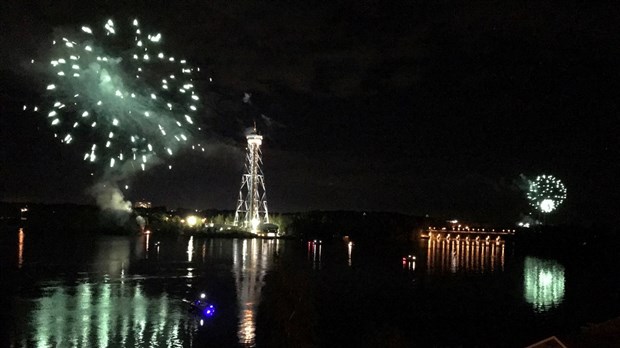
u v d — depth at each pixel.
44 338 49.03
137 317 57.31
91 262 105.25
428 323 63.66
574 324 64.75
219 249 145.50
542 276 115.12
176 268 99.69
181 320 55.94
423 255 163.62
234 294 72.19
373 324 60.88
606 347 27.61
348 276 103.44
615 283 104.88
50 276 85.75
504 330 61.12
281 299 37.97
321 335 52.84
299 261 126.88
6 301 65.06
